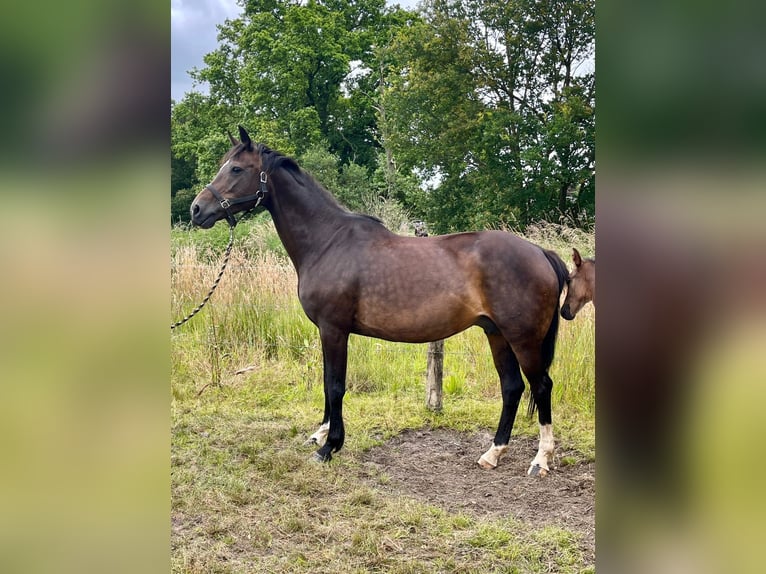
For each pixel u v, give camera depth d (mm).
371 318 3451
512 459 3580
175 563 2318
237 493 2963
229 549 2475
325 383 3787
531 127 15031
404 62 17984
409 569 2305
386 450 3732
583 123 14055
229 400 4660
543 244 6438
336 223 3621
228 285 5762
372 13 23203
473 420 4266
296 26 20703
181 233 8938
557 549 2461
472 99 16500
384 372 5117
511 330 3256
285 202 3666
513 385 3508
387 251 3451
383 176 20109
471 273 3311
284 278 5957
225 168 3656
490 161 15445
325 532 2617
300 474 3234
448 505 2943
